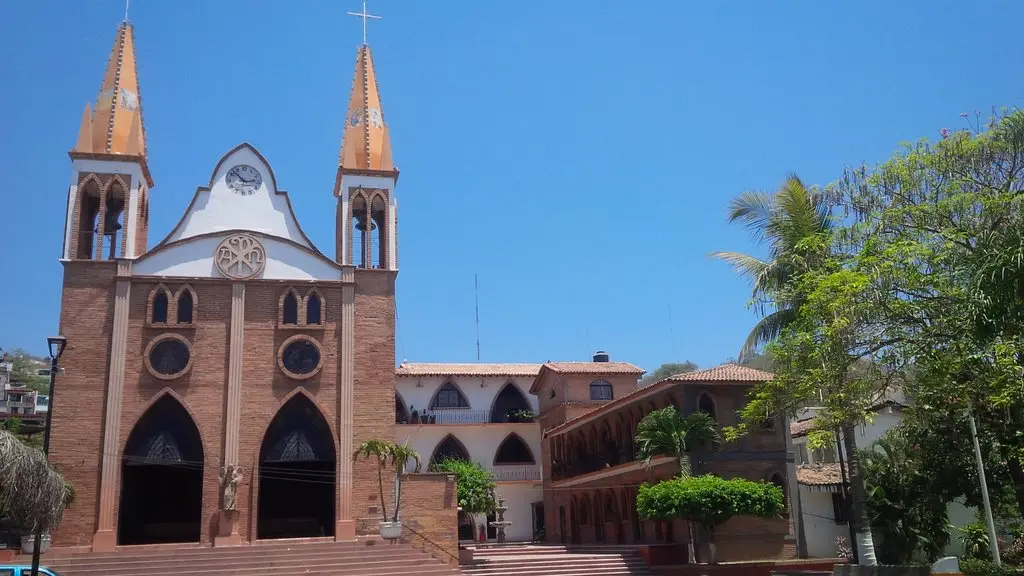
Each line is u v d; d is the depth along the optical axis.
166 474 40.97
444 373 55.66
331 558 31.59
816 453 41.69
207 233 36.81
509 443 55.81
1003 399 17.61
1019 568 28.88
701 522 31.25
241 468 34.34
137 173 37.12
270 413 35.34
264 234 37.28
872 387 21.66
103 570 29.45
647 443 34.50
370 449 34.19
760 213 31.50
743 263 32.09
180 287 35.94
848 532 37.06
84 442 33.56
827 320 21.28
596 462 44.94
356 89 41.78
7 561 29.34
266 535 40.09
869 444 40.19
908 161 21.19
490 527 54.16
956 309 19.44
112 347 34.62
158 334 35.22
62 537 32.44
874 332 20.81
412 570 31.05
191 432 35.19
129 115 38.19
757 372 36.72
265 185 38.59
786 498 35.00
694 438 34.22
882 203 21.89
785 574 25.81
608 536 44.09
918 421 23.62
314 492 41.41
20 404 99.19
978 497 32.62
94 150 36.97
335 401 36.12
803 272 26.92
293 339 36.25
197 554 31.20
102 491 33.00
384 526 33.59
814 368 21.97
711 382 35.38
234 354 35.50
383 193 39.72
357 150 40.12
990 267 18.42
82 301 35.03
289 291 36.97
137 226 37.47
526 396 57.41
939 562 31.53
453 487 35.56
